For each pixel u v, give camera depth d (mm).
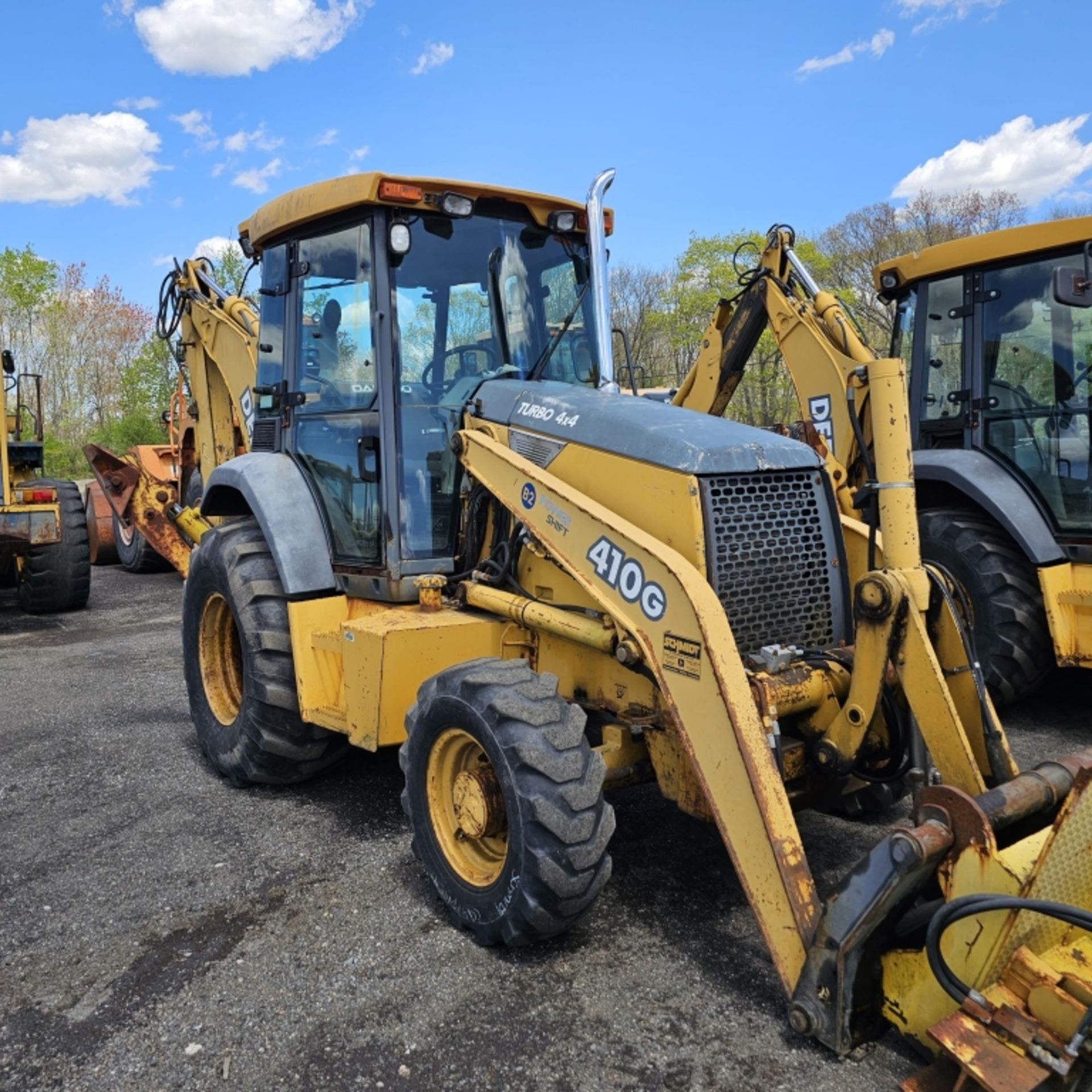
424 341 4094
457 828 3250
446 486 4109
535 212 4363
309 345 4555
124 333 36688
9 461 9312
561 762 2881
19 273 33062
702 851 3777
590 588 3205
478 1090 2441
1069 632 5262
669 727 3148
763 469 3230
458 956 3059
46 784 4715
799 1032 2559
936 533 5668
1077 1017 2107
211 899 3500
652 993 2818
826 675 3145
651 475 3201
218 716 4781
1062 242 5324
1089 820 2320
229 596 4457
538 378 4359
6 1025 2787
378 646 3568
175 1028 2746
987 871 2301
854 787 3396
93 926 3328
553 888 2818
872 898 2393
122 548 12156
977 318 5797
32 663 7254
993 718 3055
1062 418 5375
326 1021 2748
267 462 4586
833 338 5562
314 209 4203
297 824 4176
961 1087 2209
